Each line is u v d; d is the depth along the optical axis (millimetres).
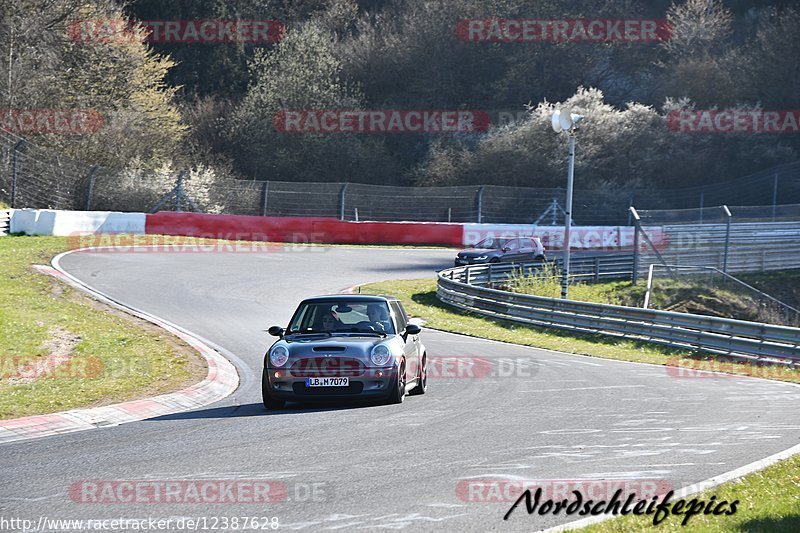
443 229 161000
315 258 130875
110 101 192000
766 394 51125
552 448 32938
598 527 22266
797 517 23953
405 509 24312
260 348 66562
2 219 122250
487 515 23781
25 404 43531
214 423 38938
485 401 45406
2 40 173875
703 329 78438
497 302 99375
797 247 138750
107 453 32125
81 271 98500
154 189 172375
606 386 52688
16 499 25484
